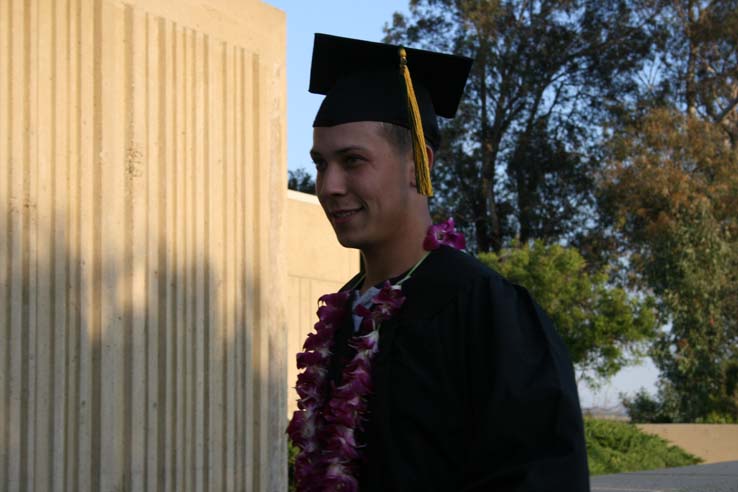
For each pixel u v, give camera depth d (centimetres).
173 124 551
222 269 579
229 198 586
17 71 467
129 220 520
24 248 465
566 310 1873
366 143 211
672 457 1586
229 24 594
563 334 1856
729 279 2481
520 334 194
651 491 738
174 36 555
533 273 1897
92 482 493
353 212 212
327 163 216
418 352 201
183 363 547
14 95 464
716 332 2427
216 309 570
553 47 2967
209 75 575
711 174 2623
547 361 190
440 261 210
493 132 3030
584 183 2922
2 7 462
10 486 448
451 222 222
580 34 2981
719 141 2647
